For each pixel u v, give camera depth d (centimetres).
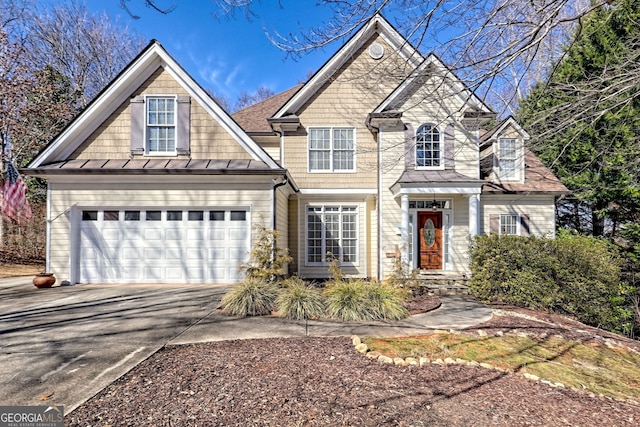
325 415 311
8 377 378
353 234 1317
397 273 945
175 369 405
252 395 344
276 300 702
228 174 962
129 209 998
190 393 345
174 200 998
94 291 884
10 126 1620
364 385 377
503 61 474
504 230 1239
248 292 702
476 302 891
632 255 1145
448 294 1007
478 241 971
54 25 2289
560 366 499
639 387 466
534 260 866
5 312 674
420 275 1091
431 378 405
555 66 567
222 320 630
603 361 548
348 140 1304
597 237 1366
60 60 2331
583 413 351
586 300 828
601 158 1166
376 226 1290
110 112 1038
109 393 343
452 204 1232
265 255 858
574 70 1126
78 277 984
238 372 399
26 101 1691
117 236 993
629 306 1105
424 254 1240
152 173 942
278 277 948
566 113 617
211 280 1000
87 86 2525
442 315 732
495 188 1216
